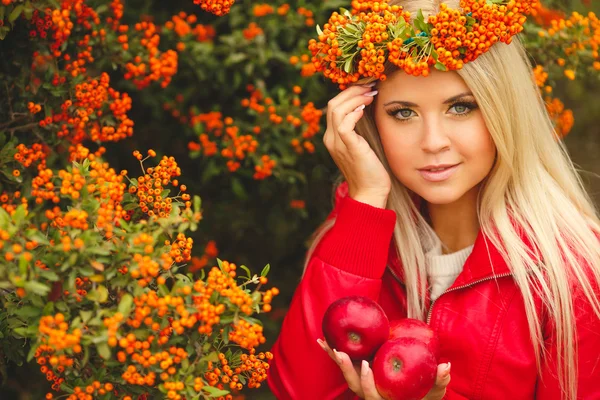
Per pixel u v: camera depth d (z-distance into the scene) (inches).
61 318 53.7
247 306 59.4
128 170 124.3
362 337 66.3
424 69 67.6
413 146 73.4
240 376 65.6
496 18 67.7
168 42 114.9
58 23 73.3
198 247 125.6
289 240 134.8
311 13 113.9
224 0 75.9
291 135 114.5
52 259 56.1
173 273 64.3
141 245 57.0
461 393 75.1
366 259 77.3
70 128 84.5
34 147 79.4
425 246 84.3
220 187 127.5
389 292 85.0
